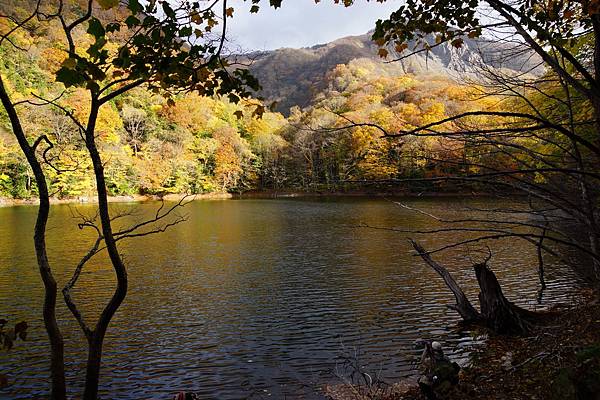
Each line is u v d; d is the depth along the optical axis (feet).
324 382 24.84
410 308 37.88
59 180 160.04
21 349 29.78
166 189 205.87
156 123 236.63
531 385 19.01
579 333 23.43
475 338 30.01
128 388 24.54
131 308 38.70
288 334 32.37
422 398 21.74
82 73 9.62
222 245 71.05
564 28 13.03
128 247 69.46
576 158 13.35
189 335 32.40
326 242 72.64
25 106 142.92
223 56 11.77
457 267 52.80
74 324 34.63
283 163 245.04
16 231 85.05
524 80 15.08
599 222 13.76
